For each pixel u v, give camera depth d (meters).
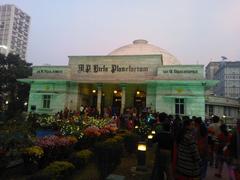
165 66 27.34
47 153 8.93
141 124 18.84
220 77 112.75
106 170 7.82
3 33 153.50
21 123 14.30
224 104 48.88
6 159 8.16
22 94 45.91
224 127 9.52
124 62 29.22
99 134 13.33
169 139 6.67
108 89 31.45
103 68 29.69
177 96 25.97
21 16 162.75
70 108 29.14
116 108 30.44
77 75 30.30
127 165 10.65
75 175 8.01
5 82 44.56
